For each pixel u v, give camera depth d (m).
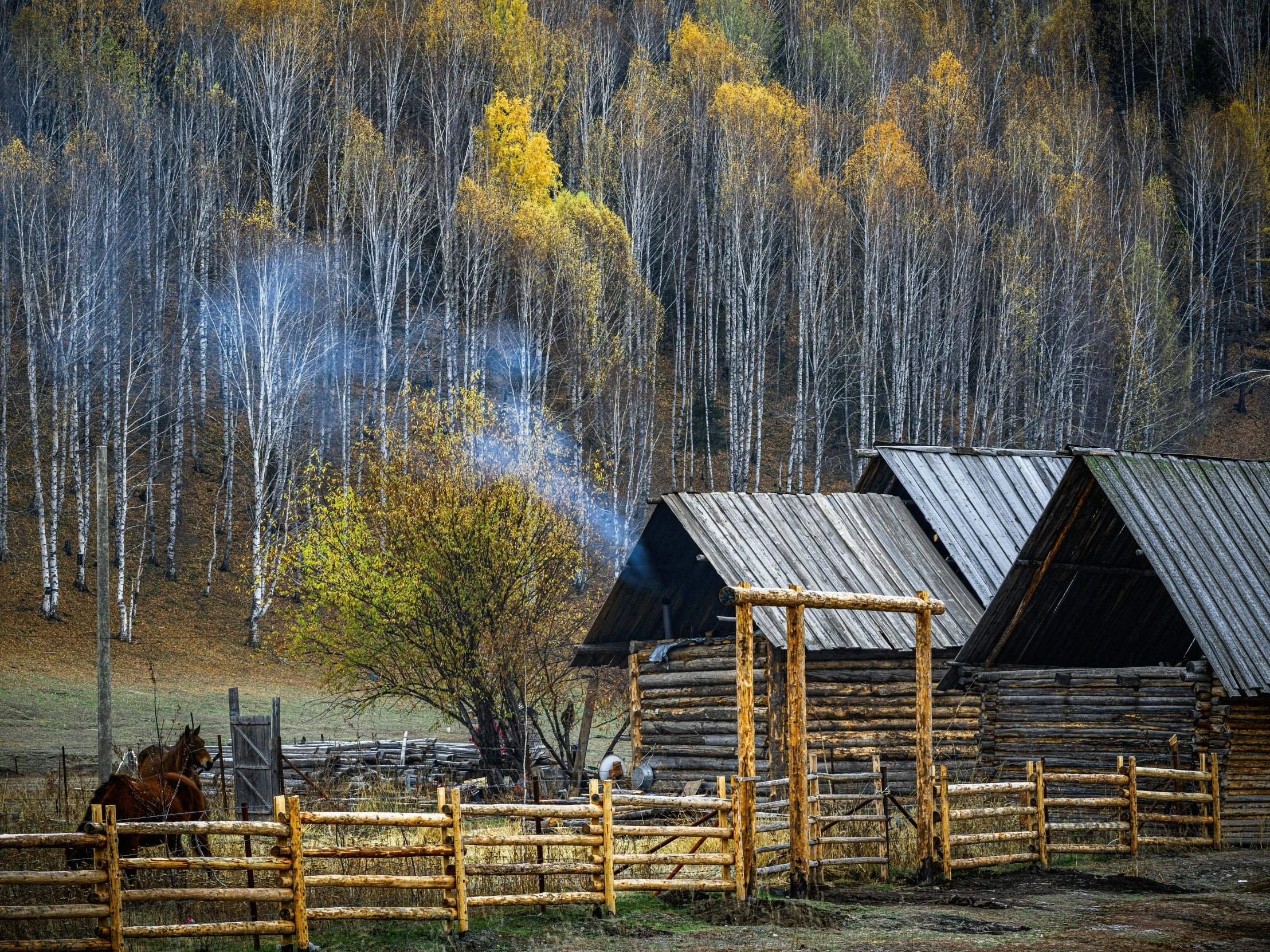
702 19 159.62
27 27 110.06
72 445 88.00
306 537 45.34
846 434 119.31
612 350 106.56
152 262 100.25
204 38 119.62
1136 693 30.38
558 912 18.41
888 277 116.94
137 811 20.53
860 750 36.09
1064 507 31.22
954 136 140.62
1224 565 30.70
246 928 15.37
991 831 26.83
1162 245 132.50
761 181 115.19
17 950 14.24
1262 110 157.50
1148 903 19.98
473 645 41.59
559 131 142.75
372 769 40.16
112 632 71.38
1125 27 185.62
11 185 91.19
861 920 18.19
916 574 38.72
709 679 38.06
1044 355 118.81
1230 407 125.19
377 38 132.12
